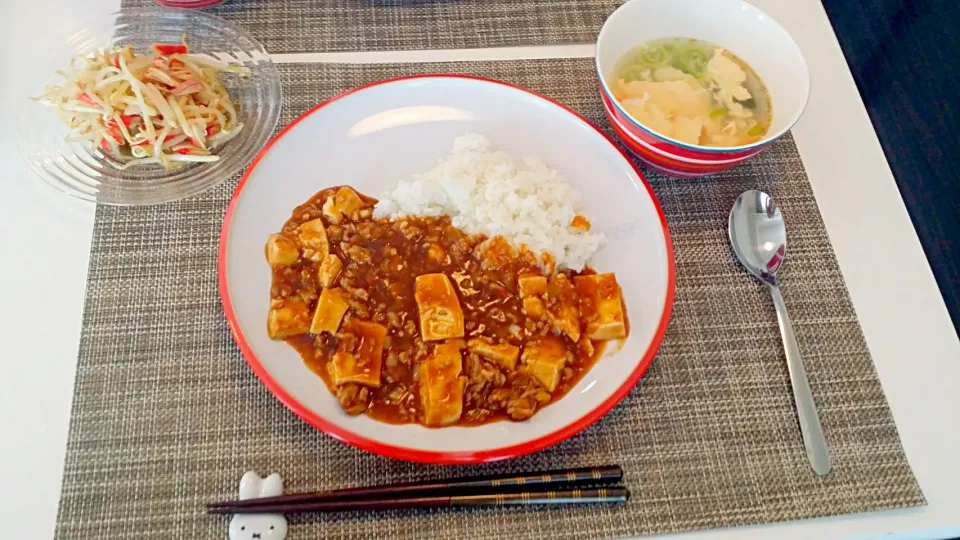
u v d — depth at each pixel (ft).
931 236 1.71
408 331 1.50
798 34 1.97
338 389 1.41
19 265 1.57
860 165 1.78
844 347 1.55
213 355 1.49
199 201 1.64
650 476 1.41
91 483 1.37
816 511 1.39
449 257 1.59
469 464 1.40
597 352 1.49
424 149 1.70
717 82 1.69
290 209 1.61
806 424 1.46
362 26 1.88
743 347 1.55
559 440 1.36
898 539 1.39
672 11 1.70
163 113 1.61
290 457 1.41
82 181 1.63
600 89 1.68
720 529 1.37
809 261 1.64
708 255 1.65
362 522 1.36
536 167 1.64
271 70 1.78
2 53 1.78
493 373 1.44
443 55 1.86
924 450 1.47
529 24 1.92
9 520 1.35
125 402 1.44
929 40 1.90
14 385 1.46
